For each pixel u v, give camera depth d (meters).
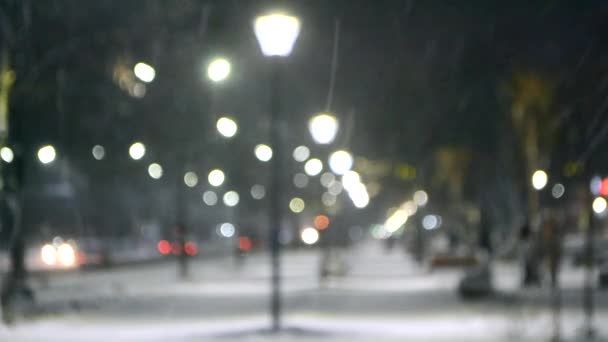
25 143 34.84
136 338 26.19
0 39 29.77
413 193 82.94
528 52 30.25
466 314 32.44
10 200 32.81
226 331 27.39
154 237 97.12
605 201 41.69
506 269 56.19
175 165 54.75
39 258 61.66
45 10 32.41
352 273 67.25
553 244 27.95
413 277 60.50
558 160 35.78
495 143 45.34
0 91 30.03
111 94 38.72
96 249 73.25
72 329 28.70
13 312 30.30
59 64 33.47
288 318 31.69
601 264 42.97
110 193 82.06
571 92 29.73
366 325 29.00
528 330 26.19
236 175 71.19
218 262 89.19
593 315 30.03
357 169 62.19
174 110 42.06
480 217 44.94
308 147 53.03
